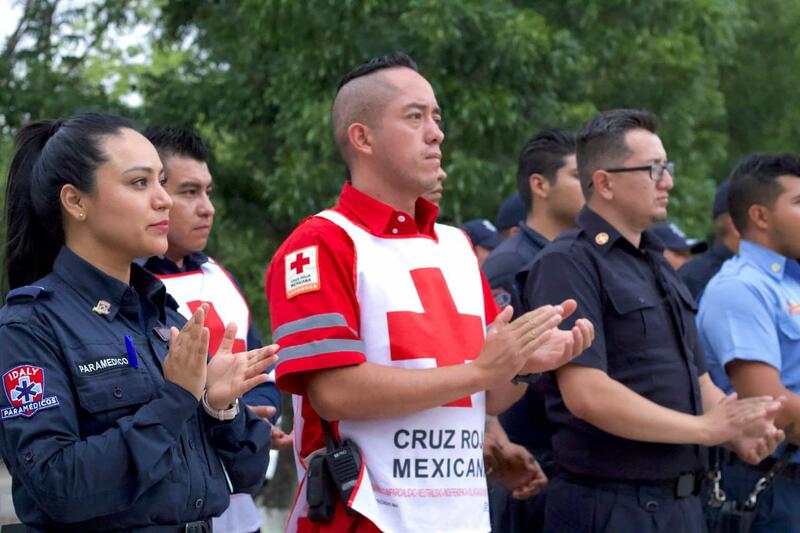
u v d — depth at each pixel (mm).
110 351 3504
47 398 3350
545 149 6547
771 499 5832
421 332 4004
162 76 11773
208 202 5363
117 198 3578
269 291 4184
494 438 5410
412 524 3902
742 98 17172
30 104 11359
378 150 4176
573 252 5004
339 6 10297
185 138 5355
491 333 3828
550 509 5152
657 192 5113
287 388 4008
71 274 3586
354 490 3846
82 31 12398
